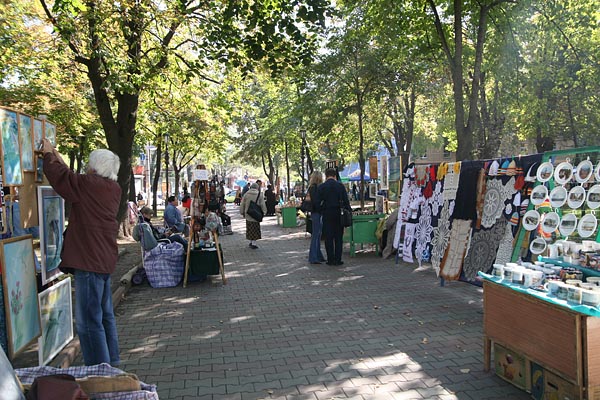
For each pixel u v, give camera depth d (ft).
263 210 44.91
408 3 43.55
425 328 18.65
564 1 42.37
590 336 10.35
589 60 50.98
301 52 34.63
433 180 27.73
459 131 34.47
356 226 36.76
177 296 25.79
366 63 57.62
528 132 65.62
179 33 45.39
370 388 13.26
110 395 8.27
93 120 67.36
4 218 12.45
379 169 46.47
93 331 13.57
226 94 48.96
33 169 14.11
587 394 10.36
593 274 12.92
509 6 40.75
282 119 94.68
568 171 16.85
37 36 43.83
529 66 49.08
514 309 12.64
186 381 14.06
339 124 75.00
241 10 32.96
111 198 13.91
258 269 33.53
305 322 20.04
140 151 116.88
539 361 11.69
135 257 38.34
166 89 51.37
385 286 26.48
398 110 85.51
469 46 52.19
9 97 53.11
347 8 51.78
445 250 24.76
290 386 13.53
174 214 38.73
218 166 255.50
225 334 18.71
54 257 15.37
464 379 13.71
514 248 19.01
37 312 13.74
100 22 30.73
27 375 8.87
